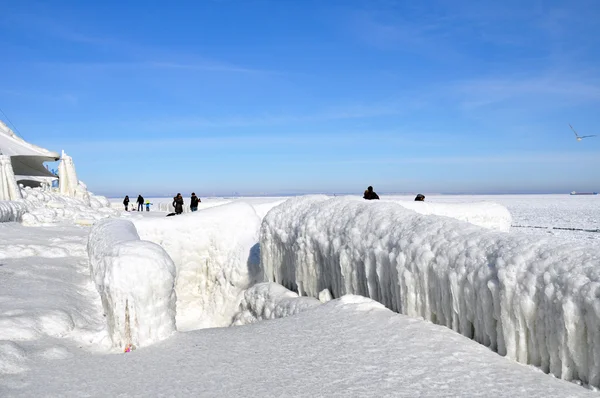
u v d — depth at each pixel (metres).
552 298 3.75
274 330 5.40
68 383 4.17
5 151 30.38
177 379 4.16
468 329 4.63
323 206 7.42
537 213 51.94
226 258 10.23
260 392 3.72
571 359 3.64
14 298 6.68
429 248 5.04
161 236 10.05
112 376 4.34
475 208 14.33
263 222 8.81
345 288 6.38
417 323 4.88
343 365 4.10
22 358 4.76
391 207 6.23
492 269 4.29
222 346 5.05
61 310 6.33
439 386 3.58
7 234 13.09
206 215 10.48
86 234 14.90
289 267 8.09
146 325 5.49
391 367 3.96
